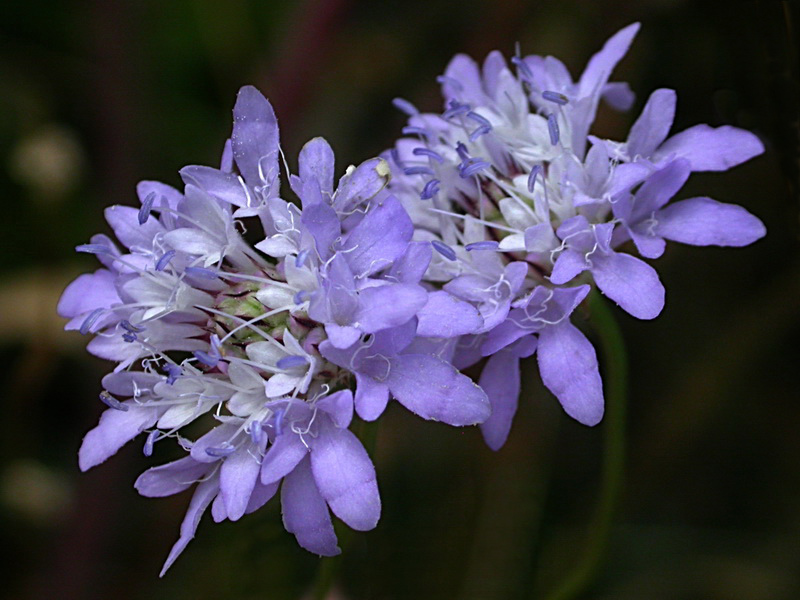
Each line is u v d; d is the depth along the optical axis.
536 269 0.15
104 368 0.19
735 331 0.19
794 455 0.18
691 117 0.18
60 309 0.15
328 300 0.14
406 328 0.14
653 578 0.18
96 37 0.20
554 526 0.19
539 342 0.15
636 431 0.19
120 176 0.20
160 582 0.19
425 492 0.19
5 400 0.20
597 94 0.15
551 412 0.19
